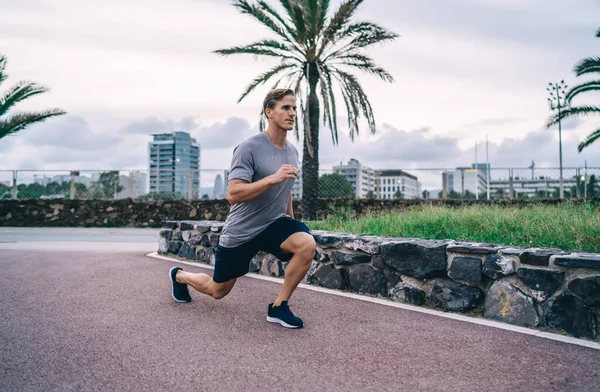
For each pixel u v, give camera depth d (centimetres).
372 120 1559
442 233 638
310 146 1463
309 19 1399
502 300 358
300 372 245
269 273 549
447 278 392
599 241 473
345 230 768
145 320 342
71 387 224
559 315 327
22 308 378
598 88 1639
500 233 582
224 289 354
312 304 402
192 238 662
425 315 370
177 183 1850
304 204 1507
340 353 275
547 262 336
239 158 313
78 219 1842
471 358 269
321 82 1398
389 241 438
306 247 320
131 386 225
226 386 226
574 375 244
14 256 669
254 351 277
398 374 244
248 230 323
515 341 302
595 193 1534
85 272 542
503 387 228
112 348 280
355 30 1455
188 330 318
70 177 1864
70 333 311
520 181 1596
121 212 1844
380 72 1536
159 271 552
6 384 227
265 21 1473
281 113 319
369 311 380
